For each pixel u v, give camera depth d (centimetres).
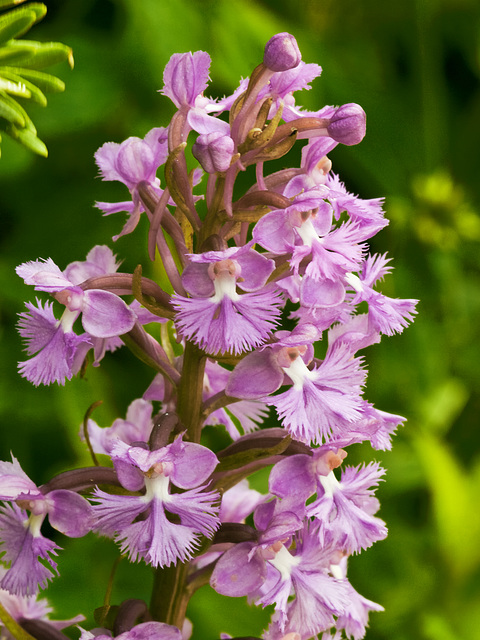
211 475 36
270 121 36
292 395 35
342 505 35
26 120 32
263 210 35
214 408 36
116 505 34
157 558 34
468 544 57
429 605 57
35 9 31
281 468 35
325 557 35
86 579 52
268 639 36
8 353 57
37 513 35
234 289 34
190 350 36
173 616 37
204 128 35
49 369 34
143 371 58
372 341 36
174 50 58
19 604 38
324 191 34
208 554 38
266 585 36
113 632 35
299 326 35
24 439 56
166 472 34
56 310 57
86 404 55
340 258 34
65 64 58
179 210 37
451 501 57
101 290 35
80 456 54
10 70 32
